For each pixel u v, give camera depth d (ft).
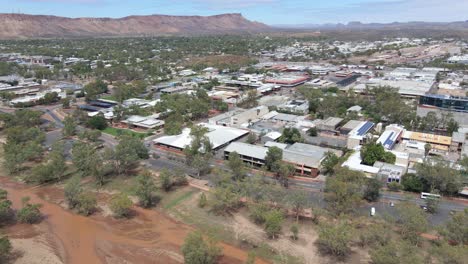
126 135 469.16
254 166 408.87
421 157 393.29
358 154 416.46
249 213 310.86
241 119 565.12
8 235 277.64
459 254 214.28
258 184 320.50
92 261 250.57
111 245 269.64
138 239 277.44
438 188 338.34
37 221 300.81
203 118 618.03
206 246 240.12
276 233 279.28
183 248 239.09
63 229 290.56
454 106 634.84
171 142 466.70
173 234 284.00
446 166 343.05
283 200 297.94
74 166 406.82
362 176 332.60
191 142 437.58
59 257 253.85
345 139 498.28
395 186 347.15
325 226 264.72
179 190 353.72
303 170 386.11
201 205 323.57
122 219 305.73
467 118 584.40
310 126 540.52
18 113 556.92
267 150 415.85
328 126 528.63
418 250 240.73
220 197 310.24
